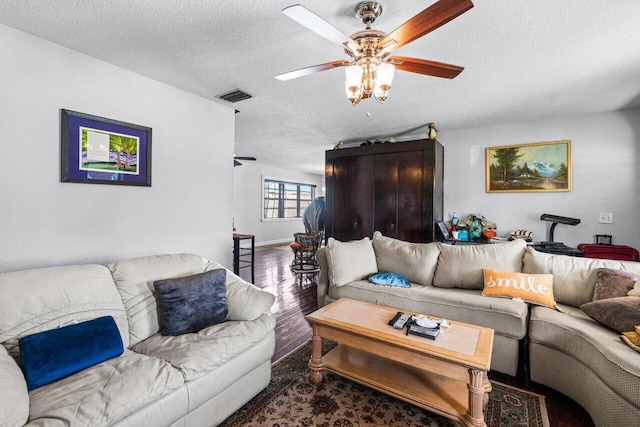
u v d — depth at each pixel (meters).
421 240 4.13
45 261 2.08
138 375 1.36
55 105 2.10
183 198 2.94
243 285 2.21
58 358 1.37
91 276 1.78
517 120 3.80
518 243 2.70
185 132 2.94
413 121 3.90
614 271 2.17
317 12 1.74
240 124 4.10
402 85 2.74
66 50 2.14
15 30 1.92
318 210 5.62
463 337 1.76
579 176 3.55
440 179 4.30
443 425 1.67
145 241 2.65
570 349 1.86
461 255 2.76
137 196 2.59
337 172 4.88
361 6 1.67
